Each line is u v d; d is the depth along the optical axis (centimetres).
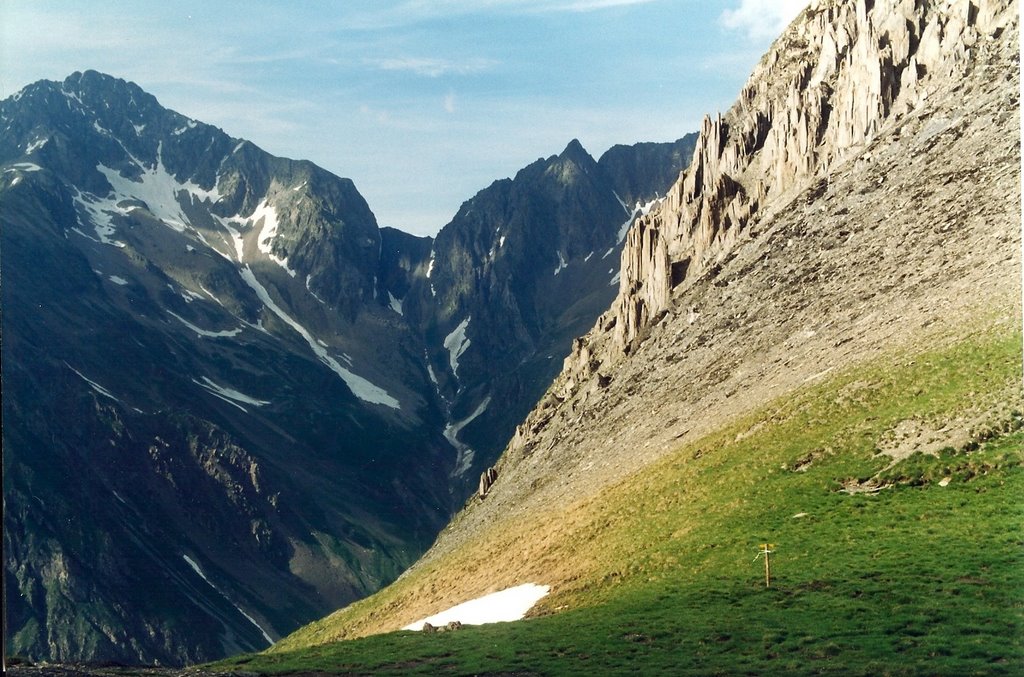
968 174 14100
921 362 10725
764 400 12425
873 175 15862
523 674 7244
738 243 17550
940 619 6869
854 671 6419
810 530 8769
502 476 19662
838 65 18600
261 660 8750
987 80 15500
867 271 14012
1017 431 8831
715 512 9888
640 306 18762
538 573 10988
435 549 18988
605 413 16900
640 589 8844
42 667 7262
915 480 8900
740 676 6594
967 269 12300
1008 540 7669
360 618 15300
